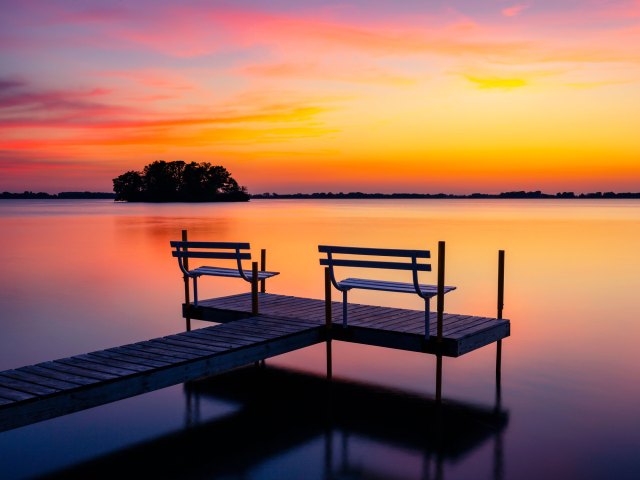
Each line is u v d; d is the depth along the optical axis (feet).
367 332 24.34
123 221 177.68
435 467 18.56
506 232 118.93
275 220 179.01
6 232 127.44
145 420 22.38
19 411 15.84
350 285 24.47
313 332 24.72
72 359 19.94
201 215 227.61
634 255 77.82
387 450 19.81
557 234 112.57
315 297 50.47
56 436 20.86
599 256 76.84
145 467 18.44
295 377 27.89
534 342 34.47
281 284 57.41
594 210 290.76
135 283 58.08
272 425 21.89
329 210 305.94
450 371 28.71
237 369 29.27
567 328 38.14
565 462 18.93
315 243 96.58
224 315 28.89
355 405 24.03
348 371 28.84
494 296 50.11
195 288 30.25
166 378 19.26
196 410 23.44
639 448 19.94
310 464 18.65
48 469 18.33
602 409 23.58
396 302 48.39
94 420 22.39
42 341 35.35
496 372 27.61
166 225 152.56
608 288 53.52
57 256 81.30
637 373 28.35
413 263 22.56
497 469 18.44
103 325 39.70
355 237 107.34
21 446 20.03
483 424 22.07
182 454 19.38
